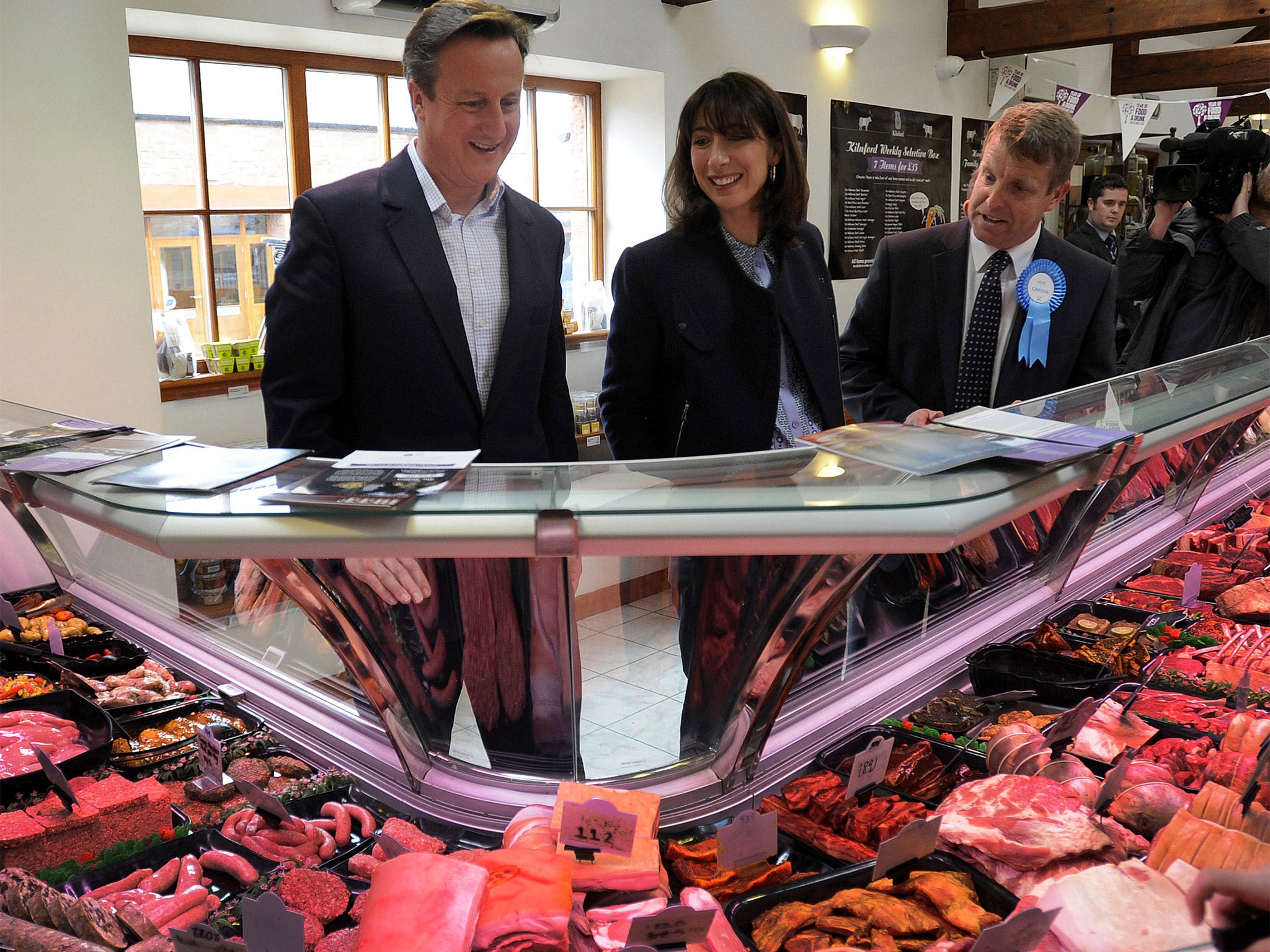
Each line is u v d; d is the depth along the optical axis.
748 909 1.10
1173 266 3.35
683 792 1.26
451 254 1.71
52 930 1.06
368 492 1.09
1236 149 3.10
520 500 1.05
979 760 1.39
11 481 1.32
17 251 2.65
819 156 4.93
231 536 1.03
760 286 1.92
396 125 3.82
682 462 1.18
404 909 0.98
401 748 1.29
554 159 4.28
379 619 1.20
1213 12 4.98
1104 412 1.49
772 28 4.59
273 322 1.63
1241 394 1.75
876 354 2.47
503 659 1.23
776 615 1.16
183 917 1.12
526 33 1.56
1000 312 2.25
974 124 6.08
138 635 1.91
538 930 0.98
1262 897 0.79
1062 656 1.63
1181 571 2.10
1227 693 1.61
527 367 1.76
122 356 2.89
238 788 1.40
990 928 0.96
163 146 3.24
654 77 4.18
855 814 1.24
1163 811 1.23
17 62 2.59
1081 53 6.78
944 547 1.00
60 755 1.46
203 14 2.91
